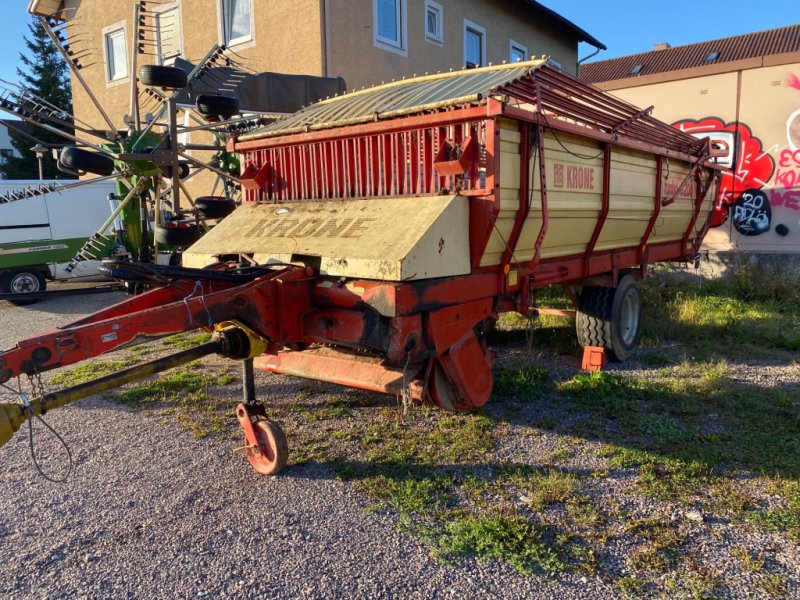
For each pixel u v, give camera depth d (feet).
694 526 11.27
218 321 11.71
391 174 14.61
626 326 22.24
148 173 23.88
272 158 17.38
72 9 51.93
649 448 14.49
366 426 16.14
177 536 11.25
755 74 35.24
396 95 16.94
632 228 20.75
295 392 18.86
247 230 16.29
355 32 39.22
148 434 15.92
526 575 9.94
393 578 9.94
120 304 12.45
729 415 16.47
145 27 26.37
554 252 16.97
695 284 34.88
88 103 52.44
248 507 12.21
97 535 11.33
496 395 18.13
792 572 9.91
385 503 12.27
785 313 28.89
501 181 13.30
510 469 13.50
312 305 13.47
